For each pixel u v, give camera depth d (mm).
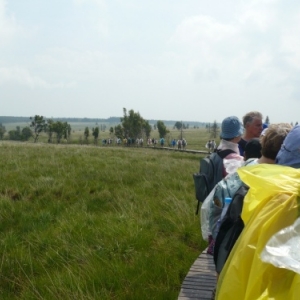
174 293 4863
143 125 76250
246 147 4344
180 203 8656
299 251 1931
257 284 1966
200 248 6484
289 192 2139
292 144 2756
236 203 2881
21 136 95875
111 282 5125
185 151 32906
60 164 13852
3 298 4992
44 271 5672
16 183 10391
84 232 6844
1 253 6164
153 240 6691
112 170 12898
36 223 7500
